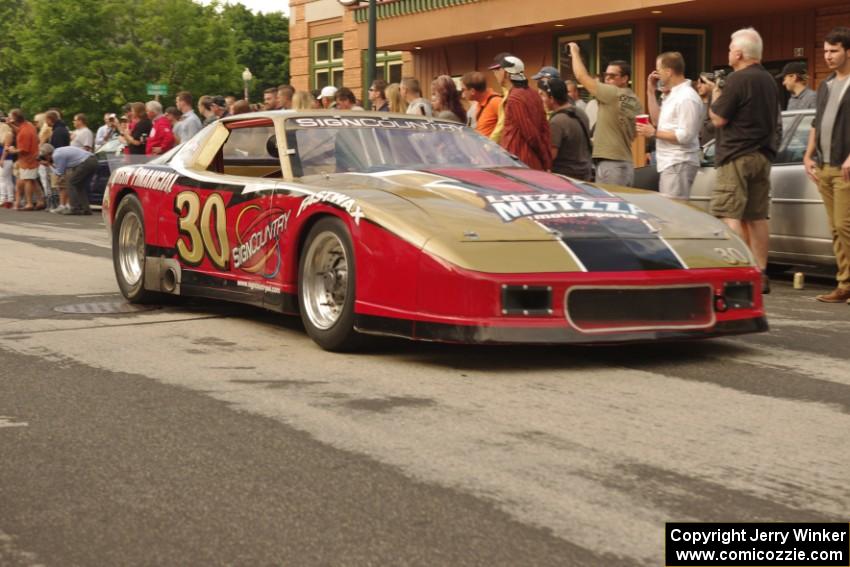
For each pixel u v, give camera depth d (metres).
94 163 17.56
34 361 5.20
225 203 6.25
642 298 5.03
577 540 2.86
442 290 4.88
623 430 3.93
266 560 2.73
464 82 9.61
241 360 5.23
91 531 2.94
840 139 7.42
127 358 5.28
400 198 5.33
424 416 4.12
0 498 3.21
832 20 15.42
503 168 6.14
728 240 5.45
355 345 5.37
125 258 7.29
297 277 5.70
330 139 6.22
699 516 3.04
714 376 4.89
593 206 5.44
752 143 7.93
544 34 19.00
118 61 43.25
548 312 4.85
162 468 3.48
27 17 57.47
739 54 7.96
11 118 19.75
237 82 47.34
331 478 3.37
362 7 21.42
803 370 5.03
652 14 16.25
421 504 3.13
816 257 8.49
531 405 4.31
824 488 3.28
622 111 8.57
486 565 2.69
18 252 10.82
